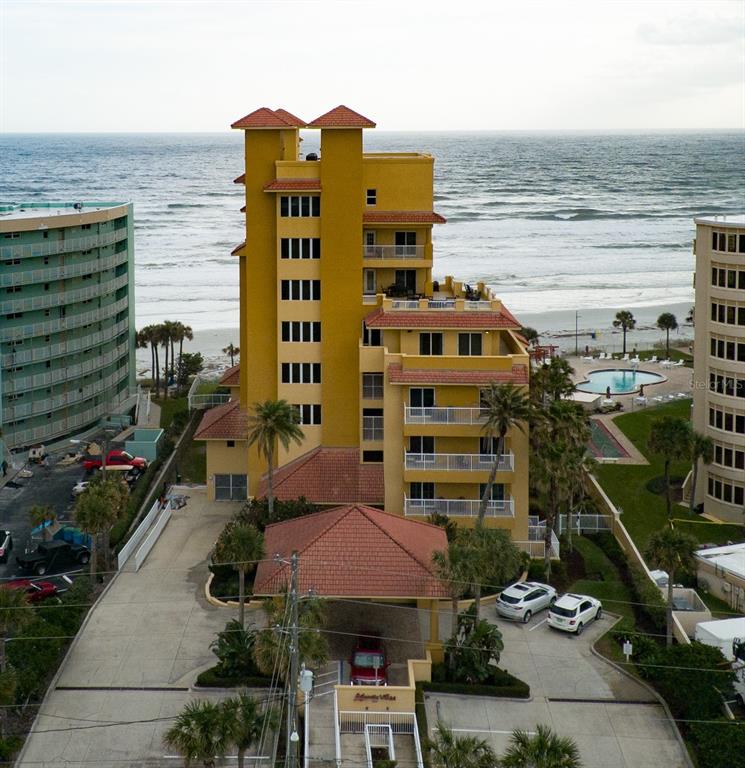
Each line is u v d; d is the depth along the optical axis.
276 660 50.09
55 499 90.44
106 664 57.19
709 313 82.56
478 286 84.06
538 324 186.62
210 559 68.31
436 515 70.38
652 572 70.19
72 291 107.94
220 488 85.81
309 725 50.16
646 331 178.75
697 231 83.44
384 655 55.50
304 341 80.19
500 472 71.62
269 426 71.75
